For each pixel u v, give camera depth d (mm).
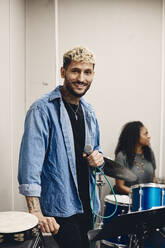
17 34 2594
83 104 1788
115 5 3209
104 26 3209
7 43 2223
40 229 1292
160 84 3289
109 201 2357
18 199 2561
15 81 2488
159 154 3318
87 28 3186
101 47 3215
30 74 3076
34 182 1424
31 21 3070
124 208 2285
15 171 2441
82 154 1676
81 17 3176
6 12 2201
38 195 1418
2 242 1123
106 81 3238
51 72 3096
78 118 1705
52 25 3092
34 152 1466
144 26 3248
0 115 2016
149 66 3271
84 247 1726
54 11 3100
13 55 2414
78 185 1666
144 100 3283
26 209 2895
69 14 3162
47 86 3092
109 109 3254
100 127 3254
